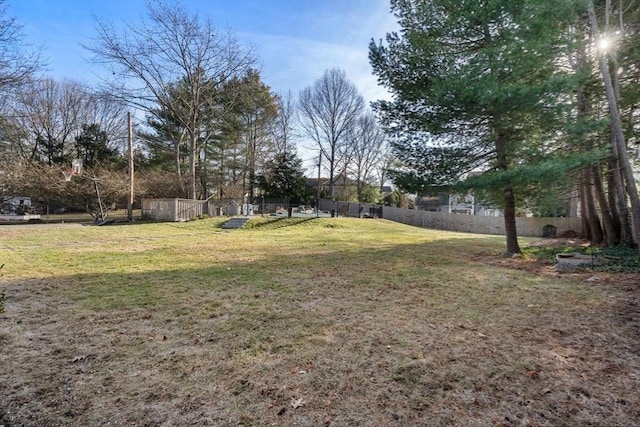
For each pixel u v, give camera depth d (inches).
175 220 742.5
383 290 209.6
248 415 83.6
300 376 102.6
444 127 347.6
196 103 816.9
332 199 1322.6
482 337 134.1
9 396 89.4
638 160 395.9
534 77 307.6
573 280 240.8
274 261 314.5
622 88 357.4
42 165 864.9
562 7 278.5
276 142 1222.9
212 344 125.1
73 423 79.2
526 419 83.1
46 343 123.7
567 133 311.4
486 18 302.7
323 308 171.2
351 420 82.2
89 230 571.5
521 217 813.9
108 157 1093.1
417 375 103.8
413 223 1053.8
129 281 224.7
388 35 361.7
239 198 1058.1
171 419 81.3
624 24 333.4
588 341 130.3
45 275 238.2
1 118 626.8
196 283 221.6
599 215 516.7
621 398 91.8
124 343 124.7
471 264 310.8
